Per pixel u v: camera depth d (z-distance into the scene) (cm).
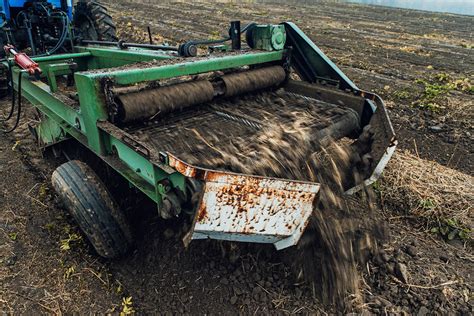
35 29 595
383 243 320
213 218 211
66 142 430
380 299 275
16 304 276
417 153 460
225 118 325
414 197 369
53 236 338
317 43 1066
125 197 360
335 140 310
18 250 322
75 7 661
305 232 283
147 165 232
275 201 226
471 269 302
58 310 272
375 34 1240
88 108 265
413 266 301
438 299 274
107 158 274
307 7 1977
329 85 365
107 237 288
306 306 271
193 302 276
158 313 270
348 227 300
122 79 264
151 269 304
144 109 282
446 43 1130
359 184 311
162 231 330
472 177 414
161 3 1942
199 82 322
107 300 281
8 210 370
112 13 1508
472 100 645
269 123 311
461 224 341
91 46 511
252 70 361
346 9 1948
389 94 671
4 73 581
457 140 511
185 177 212
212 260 305
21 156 465
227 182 204
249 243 313
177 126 306
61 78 516
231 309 271
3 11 573
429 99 637
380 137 305
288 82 390
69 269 300
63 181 286
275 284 287
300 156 277
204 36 1070
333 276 281
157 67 278
